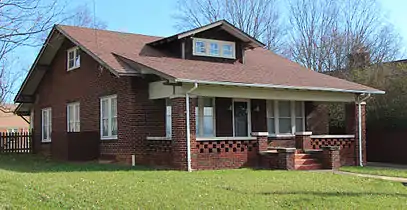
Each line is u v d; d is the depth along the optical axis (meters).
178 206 8.88
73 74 21.48
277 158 16.30
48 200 8.78
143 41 21.25
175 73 15.14
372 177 14.42
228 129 19.19
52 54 23.11
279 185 11.71
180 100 15.27
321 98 18.45
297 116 21.53
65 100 22.17
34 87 25.39
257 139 17.03
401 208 9.77
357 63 31.72
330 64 37.91
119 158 17.72
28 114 28.38
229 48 20.28
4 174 12.10
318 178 13.41
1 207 8.11
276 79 17.66
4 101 35.34
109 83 18.50
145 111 17.30
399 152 21.22
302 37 40.38
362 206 9.73
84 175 12.56
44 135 24.67
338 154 17.06
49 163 18.36
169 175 13.03
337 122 24.62
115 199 9.08
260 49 25.45
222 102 19.12
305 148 17.86
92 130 19.72
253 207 9.16
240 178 12.81
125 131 17.30
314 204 9.69
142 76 16.69
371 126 22.66
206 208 8.86
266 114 20.44
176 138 15.30
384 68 23.73
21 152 26.08
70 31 20.48
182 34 18.78
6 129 51.84
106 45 19.34
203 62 18.88
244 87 16.38
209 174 13.70
